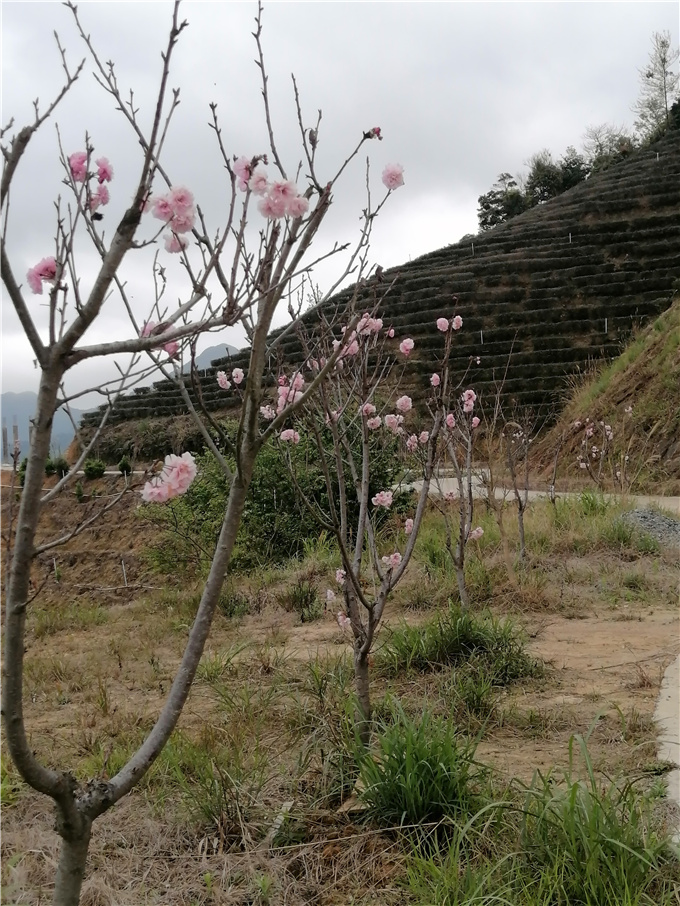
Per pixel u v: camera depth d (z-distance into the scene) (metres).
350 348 3.46
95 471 26.39
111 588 3.09
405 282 37.91
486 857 2.71
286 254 2.23
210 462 11.57
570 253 37.31
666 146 50.34
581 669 4.95
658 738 3.70
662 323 20.34
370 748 3.44
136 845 3.10
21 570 1.57
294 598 7.80
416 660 5.05
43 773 1.67
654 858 2.53
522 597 6.82
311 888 2.73
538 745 3.77
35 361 1.67
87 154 2.02
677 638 5.57
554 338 30.77
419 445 6.00
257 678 5.21
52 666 6.44
